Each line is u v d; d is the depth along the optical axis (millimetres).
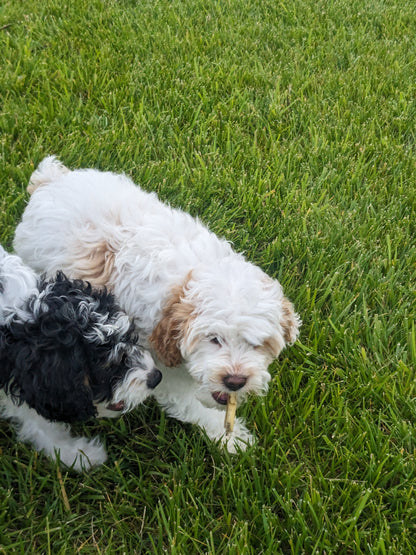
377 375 820
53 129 1144
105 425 805
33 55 1342
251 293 692
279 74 1354
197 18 1535
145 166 1078
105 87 1254
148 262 743
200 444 783
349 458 744
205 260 743
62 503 722
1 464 747
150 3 1588
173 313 705
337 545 681
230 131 1174
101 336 669
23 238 837
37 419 747
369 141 1186
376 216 1029
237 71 1340
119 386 684
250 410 816
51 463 745
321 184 1089
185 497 730
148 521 720
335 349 862
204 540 699
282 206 1049
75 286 710
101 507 715
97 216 792
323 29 1533
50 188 847
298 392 821
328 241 987
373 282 932
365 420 766
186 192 1048
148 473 757
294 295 928
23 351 656
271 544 673
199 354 699
